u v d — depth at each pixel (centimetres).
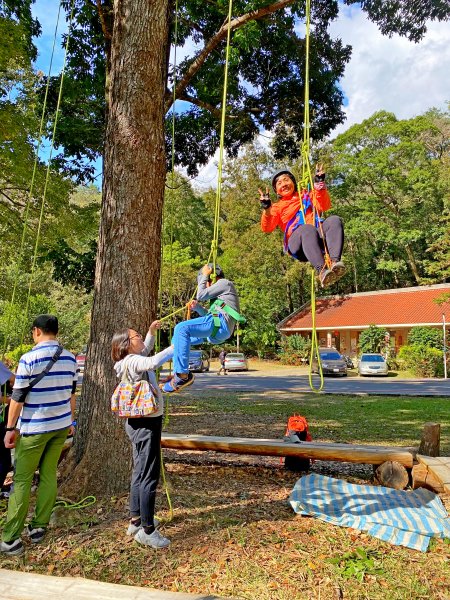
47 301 3047
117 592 253
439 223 3741
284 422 1080
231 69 1093
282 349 3684
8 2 1111
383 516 429
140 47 495
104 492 465
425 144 4094
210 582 325
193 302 362
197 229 4175
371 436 913
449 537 398
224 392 1847
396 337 3222
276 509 449
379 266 4034
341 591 316
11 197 1636
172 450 757
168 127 1185
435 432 594
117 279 489
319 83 1120
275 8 802
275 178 400
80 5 976
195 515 429
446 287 3234
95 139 1096
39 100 1100
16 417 373
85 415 495
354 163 3778
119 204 493
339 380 2466
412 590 321
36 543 385
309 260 353
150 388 363
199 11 1017
